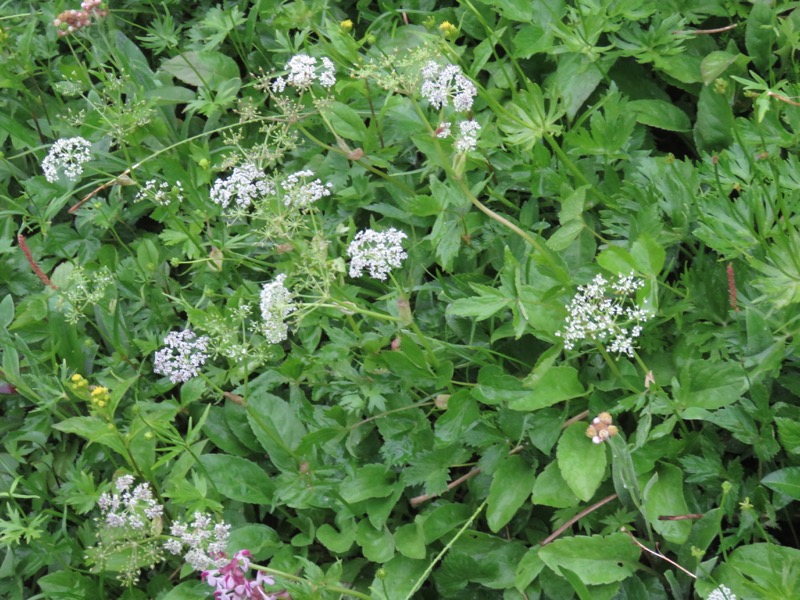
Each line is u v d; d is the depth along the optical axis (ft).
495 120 1.77
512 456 1.48
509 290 1.40
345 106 1.76
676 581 1.35
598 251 1.62
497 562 1.44
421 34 1.73
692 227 1.53
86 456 1.70
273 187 1.58
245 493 1.57
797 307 1.40
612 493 1.44
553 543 1.37
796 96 1.56
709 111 1.65
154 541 1.53
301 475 1.56
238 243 1.74
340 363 1.57
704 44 1.75
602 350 1.40
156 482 1.60
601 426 1.32
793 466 1.37
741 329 1.43
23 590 1.66
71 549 1.63
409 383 1.53
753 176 1.48
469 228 1.64
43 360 1.78
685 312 1.49
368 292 1.69
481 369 1.45
